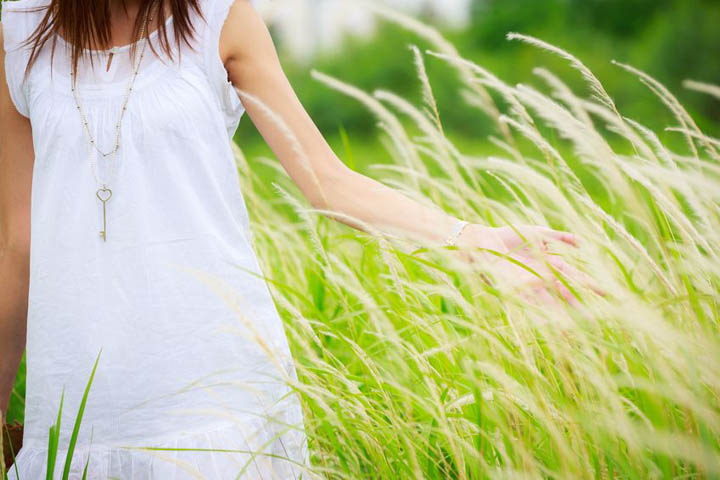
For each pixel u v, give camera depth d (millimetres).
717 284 2393
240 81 2244
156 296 2078
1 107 2305
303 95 26500
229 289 2080
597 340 2096
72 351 2086
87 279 2082
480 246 2223
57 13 2139
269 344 2172
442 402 2285
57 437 1937
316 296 3318
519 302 2043
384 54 26344
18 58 2217
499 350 2123
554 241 2264
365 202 2244
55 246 2100
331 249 3639
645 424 2123
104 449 2084
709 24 21344
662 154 2428
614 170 2195
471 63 2553
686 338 1876
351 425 2285
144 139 2086
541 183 2229
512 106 2576
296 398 2283
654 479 1910
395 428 2229
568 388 2057
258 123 2277
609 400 1958
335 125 26078
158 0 2131
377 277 3330
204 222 2117
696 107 20062
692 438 1823
